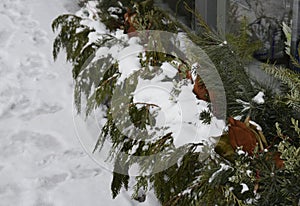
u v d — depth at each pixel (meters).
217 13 2.74
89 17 3.19
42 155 2.53
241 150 1.63
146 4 2.79
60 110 2.98
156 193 1.89
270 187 1.52
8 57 3.77
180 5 3.23
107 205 2.10
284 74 1.71
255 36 2.41
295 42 2.15
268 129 1.79
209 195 1.61
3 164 2.47
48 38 4.10
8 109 3.02
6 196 2.22
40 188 2.27
